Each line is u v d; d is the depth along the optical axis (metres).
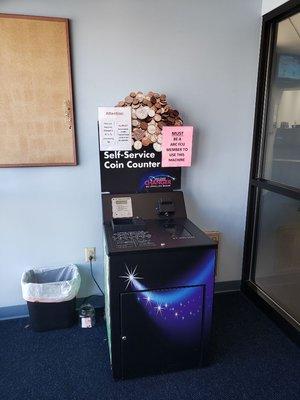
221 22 2.07
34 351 1.88
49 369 1.74
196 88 2.13
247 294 2.49
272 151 2.22
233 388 1.61
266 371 1.73
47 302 1.99
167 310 1.60
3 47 1.79
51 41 1.84
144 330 1.60
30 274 2.10
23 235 2.10
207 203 2.35
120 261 1.48
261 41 2.14
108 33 1.93
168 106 2.01
